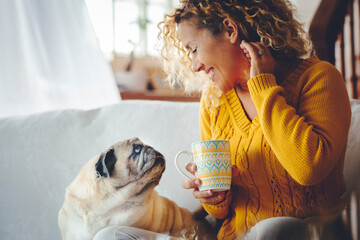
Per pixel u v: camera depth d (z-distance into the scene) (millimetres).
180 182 1406
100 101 2096
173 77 1452
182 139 1453
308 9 3965
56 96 2033
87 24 2080
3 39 1974
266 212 1057
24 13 2004
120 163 1228
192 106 1548
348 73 2520
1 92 1964
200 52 1142
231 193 1167
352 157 1202
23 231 1342
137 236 987
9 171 1421
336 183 1058
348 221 882
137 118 1513
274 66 1079
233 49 1129
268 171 1064
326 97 1011
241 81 1183
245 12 1104
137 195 1228
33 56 2018
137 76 3133
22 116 1586
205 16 1114
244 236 1014
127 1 4988
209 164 996
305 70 1101
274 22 1113
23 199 1384
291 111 972
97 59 2092
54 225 1349
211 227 1272
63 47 2051
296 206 1029
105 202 1212
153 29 5129
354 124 1267
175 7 1279
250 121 1153
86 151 1459
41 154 1450
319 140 931
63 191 1393
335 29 2264
